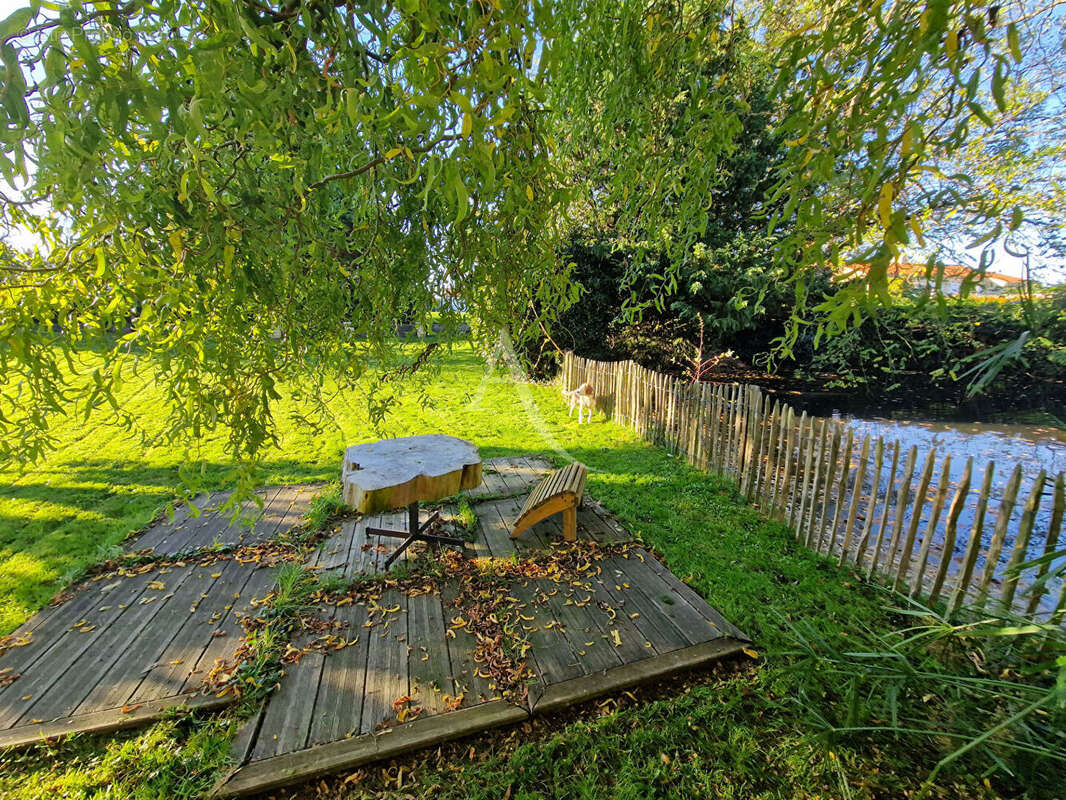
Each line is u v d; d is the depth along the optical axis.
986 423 7.01
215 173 0.88
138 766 1.87
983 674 2.20
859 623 2.67
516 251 1.42
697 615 2.73
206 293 0.94
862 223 0.72
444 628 2.62
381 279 1.34
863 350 4.62
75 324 0.96
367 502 2.97
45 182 0.70
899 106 0.66
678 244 1.68
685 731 2.05
